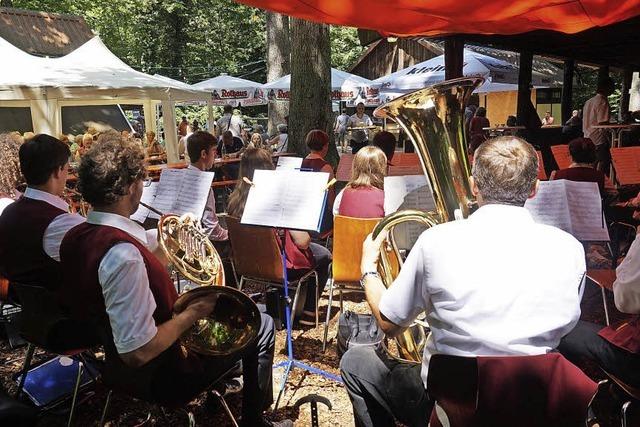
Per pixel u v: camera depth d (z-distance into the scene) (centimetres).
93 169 196
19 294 237
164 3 3159
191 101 1059
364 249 197
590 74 2550
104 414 248
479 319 154
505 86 1460
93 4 2294
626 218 414
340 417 285
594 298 432
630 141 884
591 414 243
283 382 304
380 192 370
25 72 867
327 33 829
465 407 150
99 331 204
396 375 205
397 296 170
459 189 209
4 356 361
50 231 244
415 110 210
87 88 890
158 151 1049
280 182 302
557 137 936
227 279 435
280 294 391
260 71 3525
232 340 212
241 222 303
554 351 161
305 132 837
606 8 462
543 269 156
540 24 509
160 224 223
